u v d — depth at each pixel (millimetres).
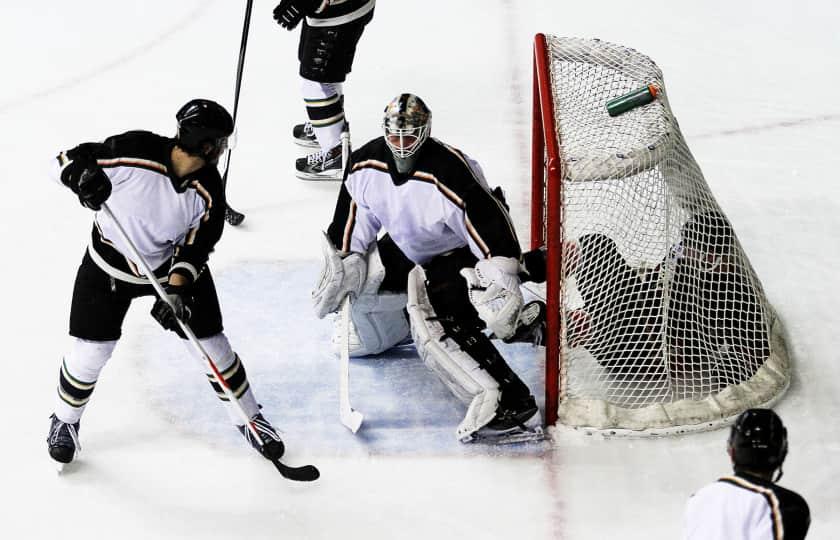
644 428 14000
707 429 14148
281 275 18047
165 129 23484
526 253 15180
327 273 14312
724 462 13633
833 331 16219
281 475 13594
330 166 21000
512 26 28688
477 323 14078
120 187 11617
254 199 20625
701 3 30391
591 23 28922
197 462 13891
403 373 15625
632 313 14523
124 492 13398
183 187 11766
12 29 29203
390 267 14781
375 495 13289
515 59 26609
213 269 18188
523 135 22734
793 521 8969
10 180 21438
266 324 16734
